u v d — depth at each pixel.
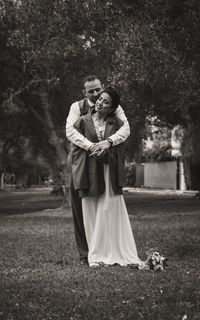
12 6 16.70
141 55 9.31
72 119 7.06
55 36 14.91
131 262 6.75
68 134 6.94
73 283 5.61
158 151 52.53
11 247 8.81
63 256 7.65
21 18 14.13
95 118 7.07
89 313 4.43
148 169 59.78
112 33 10.50
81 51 17.11
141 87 15.05
